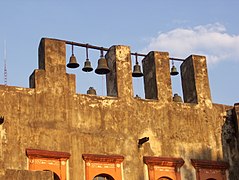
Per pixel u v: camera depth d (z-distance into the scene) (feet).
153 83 100.22
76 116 91.25
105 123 92.89
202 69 104.27
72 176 87.56
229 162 99.71
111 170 90.43
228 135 101.55
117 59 97.91
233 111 103.40
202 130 99.76
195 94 102.12
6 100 87.61
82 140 90.27
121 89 96.12
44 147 87.30
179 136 97.50
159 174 93.50
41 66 93.30
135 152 93.20
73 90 92.48
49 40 93.45
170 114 98.27
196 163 96.63
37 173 68.74
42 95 90.02
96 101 93.61
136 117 95.45
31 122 87.86
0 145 84.79
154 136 95.61
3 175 67.41
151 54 101.86
